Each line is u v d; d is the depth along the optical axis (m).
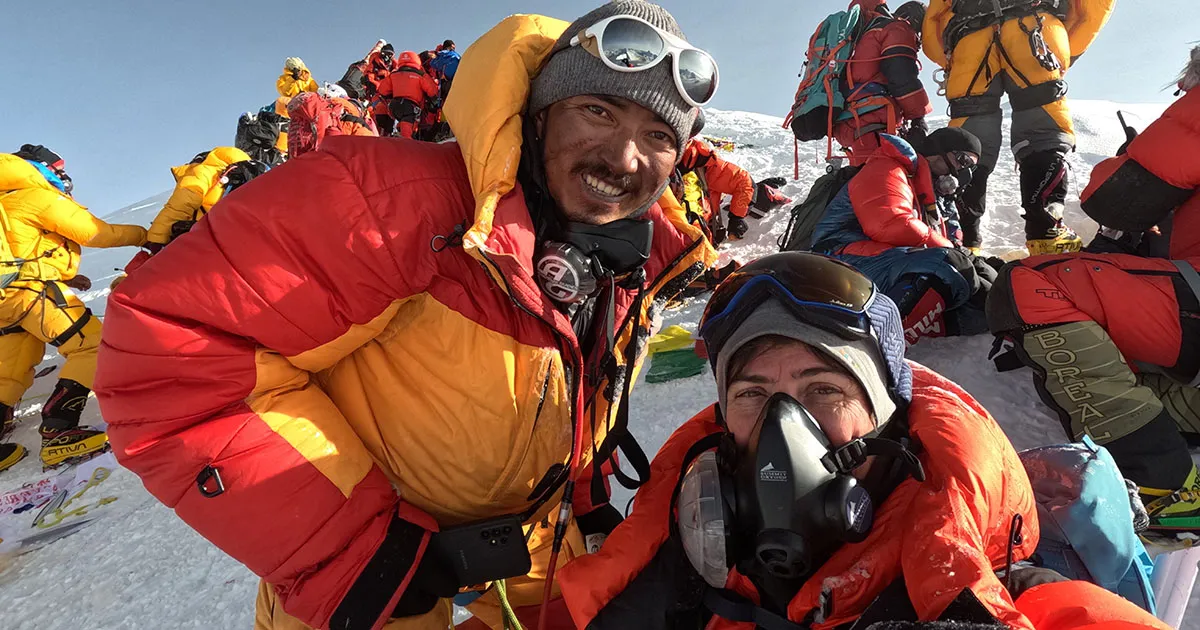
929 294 1.26
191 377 0.49
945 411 0.54
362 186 0.52
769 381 0.54
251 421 0.51
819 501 0.47
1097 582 0.64
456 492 0.62
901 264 1.29
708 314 0.62
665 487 0.62
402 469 0.61
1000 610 0.37
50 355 3.12
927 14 1.96
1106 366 0.87
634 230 0.58
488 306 0.56
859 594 0.46
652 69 0.52
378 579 0.55
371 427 0.60
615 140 0.54
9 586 1.44
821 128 2.20
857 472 0.53
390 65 4.66
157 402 0.49
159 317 0.48
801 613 0.48
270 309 0.49
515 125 0.53
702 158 2.22
